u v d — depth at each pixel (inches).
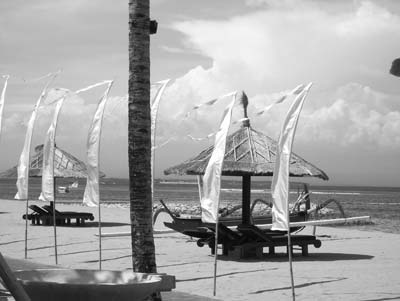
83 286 210.5
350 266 539.8
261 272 501.4
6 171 1059.9
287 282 453.4
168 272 501.4
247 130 585.9
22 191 547.2
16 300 163.5
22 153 542.3
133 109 330.0
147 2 331.9
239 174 553.6
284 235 624.1
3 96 516.4
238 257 596.4
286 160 349.1
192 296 360.5
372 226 1296.8
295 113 350.3
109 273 244.1
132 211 331.0
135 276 241.1
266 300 385.4
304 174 549.0
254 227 572.1
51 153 517.7
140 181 329.4
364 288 432.1
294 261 571.8
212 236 595.8
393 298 396.2
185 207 2097.7
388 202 3695.9
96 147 460.8
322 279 468.1
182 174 572.4
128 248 662.5
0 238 761.0
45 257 587.2
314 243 605.6
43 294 212.2
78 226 952.3
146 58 330.6
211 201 383.9
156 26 334.0
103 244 698.2
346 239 797.9
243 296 397.4
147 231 329.4
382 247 700.0
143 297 223.6
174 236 816.9
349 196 5511.8
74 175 853.8
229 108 378.0
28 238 762.8
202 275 485.4
